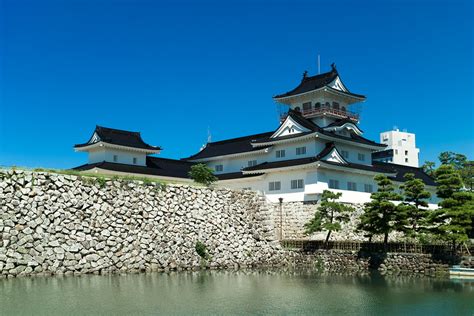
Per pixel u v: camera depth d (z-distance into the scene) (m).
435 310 22.31
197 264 35.19
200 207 36.94
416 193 38.47
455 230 32.94
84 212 30.45
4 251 26.75
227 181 58.91
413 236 36.38
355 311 21.97
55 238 28.80
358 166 53.50
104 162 54.31
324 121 59.47
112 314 19.81
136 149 57.81
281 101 63.53
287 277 32.91
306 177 50.50
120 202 32.38
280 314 21.11
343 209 41.03
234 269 36.75
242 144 65.25
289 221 50.38
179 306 21.88
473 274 32.22
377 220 37.88
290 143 55.56
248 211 40.31
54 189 29.52
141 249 32.53
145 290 25.52
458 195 33.81
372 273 35.41
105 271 30.44
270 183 54.19
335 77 60.91
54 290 24.08
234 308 21.95
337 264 39.28
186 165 65.12
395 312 21.84
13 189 27.83
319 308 22.47
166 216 34.56
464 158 83.31
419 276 33.50
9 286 24.62
